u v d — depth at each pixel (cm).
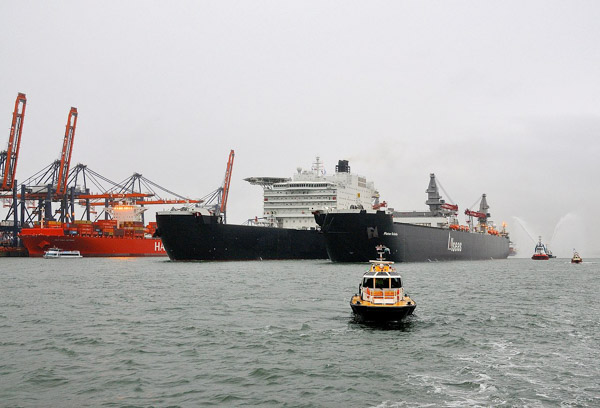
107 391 2738
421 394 2677
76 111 19888
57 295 6362
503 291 6906
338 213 11619
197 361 3250
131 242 18800
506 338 3862
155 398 2639
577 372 3012
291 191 15988
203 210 13250
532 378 2912
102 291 6769
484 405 2525
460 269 11694
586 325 4369
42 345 3656
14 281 8394
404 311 4275
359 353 3428
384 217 11638
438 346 3619
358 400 2605
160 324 4362
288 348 3553
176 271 10394
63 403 2577
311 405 2547
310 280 8088
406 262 12825
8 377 2958
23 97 18462
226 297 6028
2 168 18800
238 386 2808
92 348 3569
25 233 18388
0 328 4234
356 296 4694
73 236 17800
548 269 12862
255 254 14250
